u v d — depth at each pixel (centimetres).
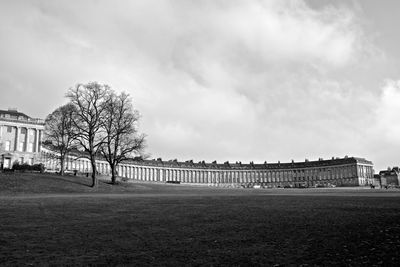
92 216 2764
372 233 1989
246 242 1917
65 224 2416
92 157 7844
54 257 1683
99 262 1611
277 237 2006
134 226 2364
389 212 2738
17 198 4325
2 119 13788
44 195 5397
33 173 8831
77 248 1834
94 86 7956
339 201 3872
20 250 1781
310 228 2200
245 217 2670
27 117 14612
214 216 2744
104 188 7638
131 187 8862
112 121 8419
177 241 1964
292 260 1605
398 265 1479
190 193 6775
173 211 3055
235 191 8288
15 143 13925
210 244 1891
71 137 8006
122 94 8625
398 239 1830
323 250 1728
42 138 14362
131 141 9150
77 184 7638
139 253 1747
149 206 3444
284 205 3462
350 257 1606
